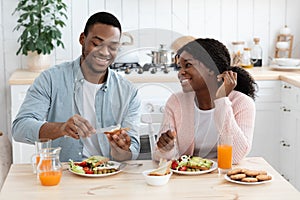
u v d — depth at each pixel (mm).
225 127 2164
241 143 2182
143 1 4328
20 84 3719
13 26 4223
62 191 1860
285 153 3938
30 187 1908
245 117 2291
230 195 1823
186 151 2010
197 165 2049
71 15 4273
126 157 1952
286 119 3887
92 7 4289
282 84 3928
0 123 4312
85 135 1942
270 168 2139
